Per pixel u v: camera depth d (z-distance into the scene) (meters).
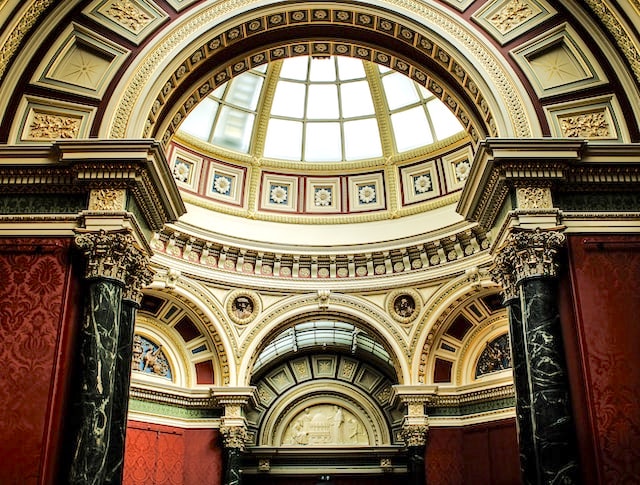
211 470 17.45
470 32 10.76
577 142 9.30
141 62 10.42
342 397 22.91
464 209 10.94
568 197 9.59
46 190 9.53
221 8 10.92
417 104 19.08
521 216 9.20
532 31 10.61
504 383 17.31
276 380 23.02
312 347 23.22
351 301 18.73
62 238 9.27
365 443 22.27
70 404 8.61
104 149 9.28
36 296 9.02
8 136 9.81
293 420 22.64
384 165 19.84
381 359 22.81
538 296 8.80
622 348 8.75
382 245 18.73
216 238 18.05
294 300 18.73
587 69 10.30
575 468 8.09
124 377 9.29
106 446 8.28
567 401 8.41
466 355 18.70
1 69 9.86
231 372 18.08
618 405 8.48
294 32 11.73
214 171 19.14
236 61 11.73
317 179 20.14
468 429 17.83
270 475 21.52
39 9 9.96
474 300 18.02
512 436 16.78
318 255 18.83
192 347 18.48
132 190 9.45
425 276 18.28
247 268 18.67
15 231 9.28
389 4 11.02
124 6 10.66
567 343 8.89
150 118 10.39
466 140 18.48
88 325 8.69
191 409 18.02
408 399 17.89
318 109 19.77
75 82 10.24
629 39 9.86
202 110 18.66
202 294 17.91
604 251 9.24
